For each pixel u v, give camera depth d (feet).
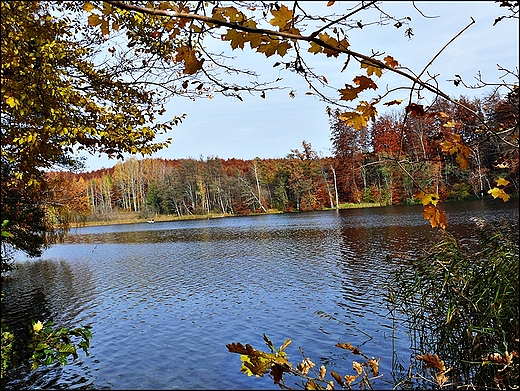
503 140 4.46
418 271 17.42
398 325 26.12
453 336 14.69
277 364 6.17
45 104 12.64
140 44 13.28
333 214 131.13
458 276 15.16
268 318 31.71
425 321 16.42
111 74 14.58
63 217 44.29
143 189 247.91
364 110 4.04
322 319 29.84
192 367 24.03
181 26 4.33
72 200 41.78
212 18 3.57
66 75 13.85
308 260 55.67
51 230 43.65
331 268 48.34
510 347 12.08
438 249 17.21
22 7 12.14
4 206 29.66
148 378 22.94
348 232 80.23
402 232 70.69
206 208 208.33
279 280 45.03
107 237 125.29
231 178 202.69
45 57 12.24
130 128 15.19
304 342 25.79
